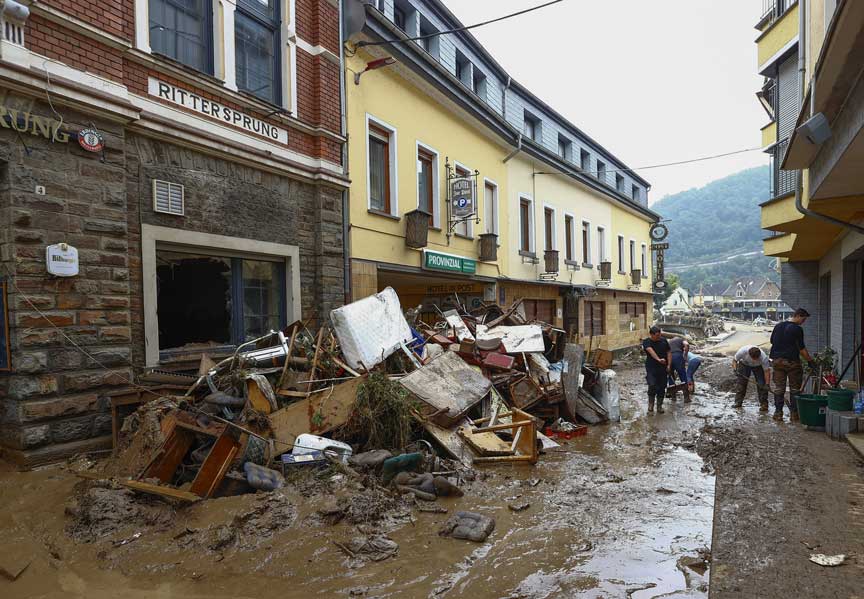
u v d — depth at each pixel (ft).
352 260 34.40
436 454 20.93
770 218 33.78
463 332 33.91
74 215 19.27
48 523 14.01
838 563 11.41
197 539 13.12
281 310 30.42
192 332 25.34
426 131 43.68
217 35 26.12
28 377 17.92
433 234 45.01
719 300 454.81
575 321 72.38
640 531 14.62
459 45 50.14
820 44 19.95
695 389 46.60
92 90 19.65
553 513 16.03
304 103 31.42
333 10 33.37
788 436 24.41
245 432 17.51
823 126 17.72
